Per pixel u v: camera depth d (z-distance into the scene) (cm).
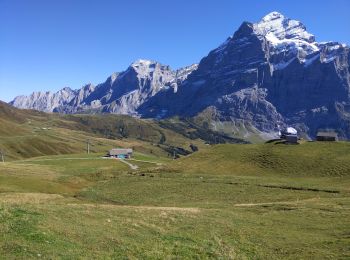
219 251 3406
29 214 3631
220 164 13312
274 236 4197
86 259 2684
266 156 13500
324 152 13362
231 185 9819
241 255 3397
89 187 10612
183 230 4028
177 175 12050
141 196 8881
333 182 10200
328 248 3656
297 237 4178
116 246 3130
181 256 3117
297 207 6244
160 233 3762
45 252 2684
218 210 5650
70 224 3556
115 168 15712
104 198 8800
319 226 4759
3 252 2578
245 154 14012
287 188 9275
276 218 5275
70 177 12050
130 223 3978
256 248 3678
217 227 4369
